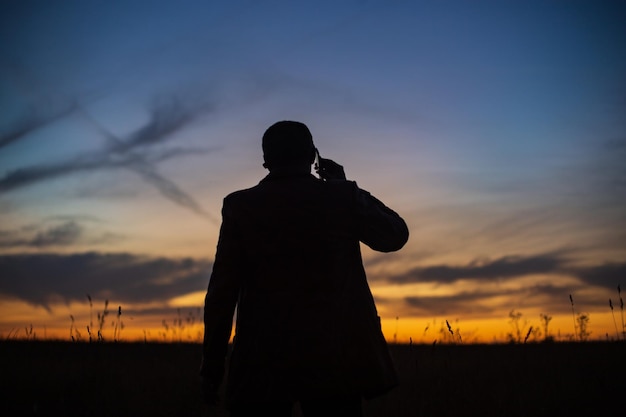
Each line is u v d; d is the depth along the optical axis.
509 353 8.57
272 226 2.77
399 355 8.23
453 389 6.29
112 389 6.20
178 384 6.46
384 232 2.88
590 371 7.03
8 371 6.84
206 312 2.76
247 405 2.66
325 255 2.74
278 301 2.70
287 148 2.95
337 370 2.61
